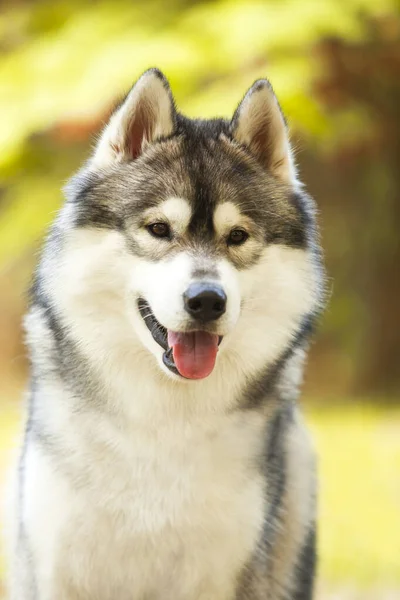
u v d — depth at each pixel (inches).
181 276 247.4
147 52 586.6
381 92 745.6
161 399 257.9
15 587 285.6
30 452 267.6
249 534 263.0
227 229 262.4
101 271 257.6
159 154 270.5
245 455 262.5
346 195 882.1
